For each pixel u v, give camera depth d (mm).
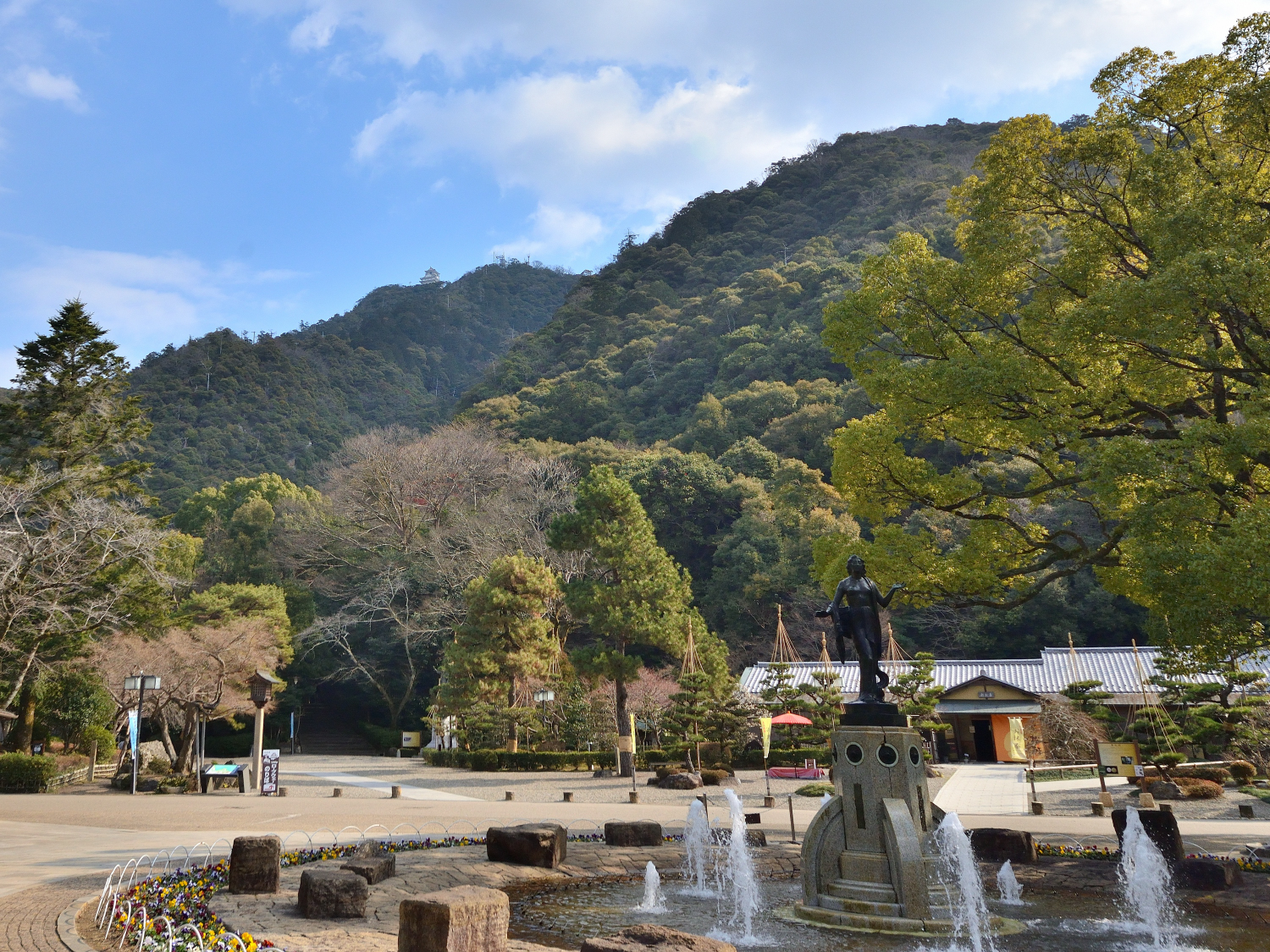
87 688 36375
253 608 52969
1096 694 34594
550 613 46125
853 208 135625
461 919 6715
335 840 14859
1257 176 14430
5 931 7953
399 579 57000
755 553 56656
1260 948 7984
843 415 69000
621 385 102062
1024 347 15648
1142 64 15141
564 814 20047
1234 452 11766
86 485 35031
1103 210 15578
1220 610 10781
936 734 40062
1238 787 25250
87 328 35656
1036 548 16281
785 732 37406
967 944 8062
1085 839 15133
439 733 46906
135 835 15766
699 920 9250
